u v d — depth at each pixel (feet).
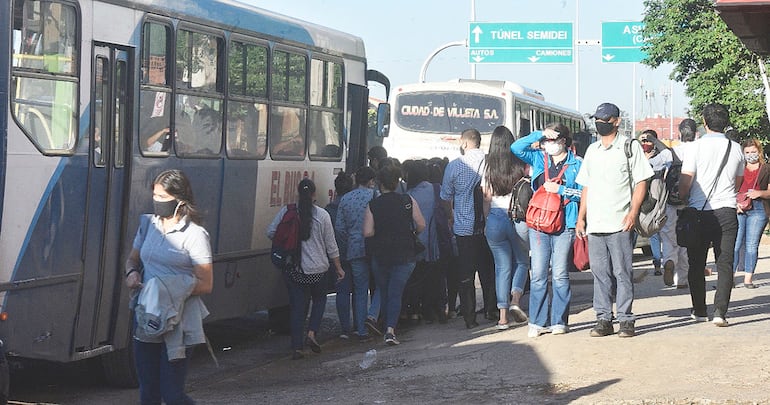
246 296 41.19
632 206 35.14
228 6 38.96
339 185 43.73
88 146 30.37
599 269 36.22
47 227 28.68
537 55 130.82
